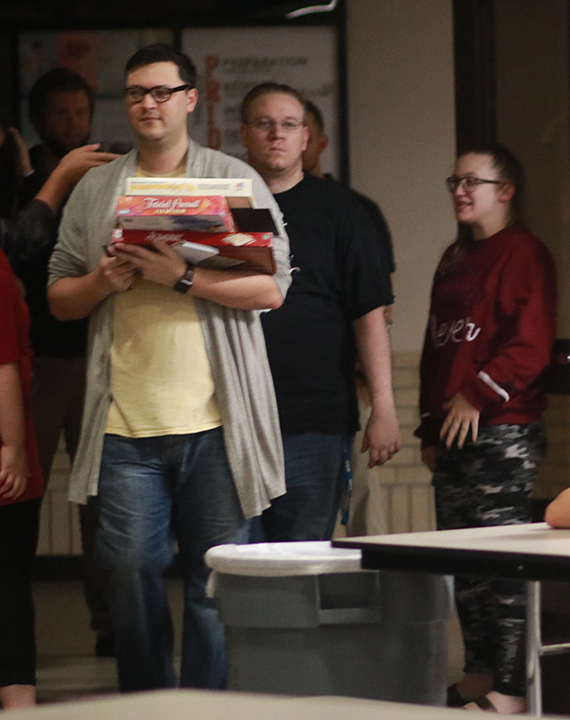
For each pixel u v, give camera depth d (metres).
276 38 19.69
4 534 9.89
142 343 8.51
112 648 14.27
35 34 19.83
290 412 10.23
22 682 10.00
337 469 10.46
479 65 16.36
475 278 10.88
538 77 15.68
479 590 11.00
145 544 8.51
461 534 5.48
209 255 8.10
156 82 8.70
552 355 10.73
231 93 19.75
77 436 13.89
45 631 16.05
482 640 11.02
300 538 10.29
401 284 19.92
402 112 19.86
